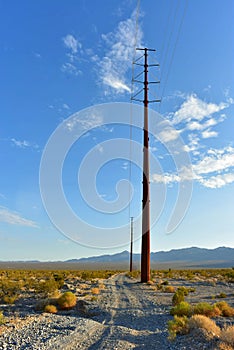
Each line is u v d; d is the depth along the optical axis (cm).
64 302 2491
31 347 1283
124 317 2092
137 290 3847
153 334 1554
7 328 1644
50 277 5888
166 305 2552
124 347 1289
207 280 5209
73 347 1315
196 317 1523
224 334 1266
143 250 4944
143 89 5225
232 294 3148
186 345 1279
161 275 6956
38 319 1928
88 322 1844
